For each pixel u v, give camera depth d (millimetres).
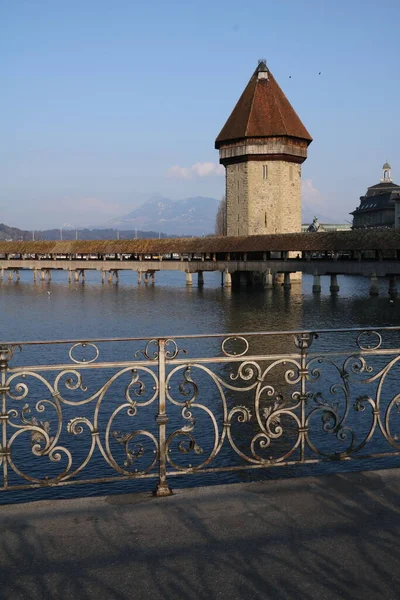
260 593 3428
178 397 17141
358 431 14055
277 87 70125
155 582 3545
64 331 33719
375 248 51344
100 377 19828
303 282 77750
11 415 4891
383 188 143500
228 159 69562
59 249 80250
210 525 4266
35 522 4336
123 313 42125
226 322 36219
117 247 75688
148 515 4438
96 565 3736
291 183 68875
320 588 3469
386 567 3684
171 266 69000
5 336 32094
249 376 5434
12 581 3572
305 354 5508
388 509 4492
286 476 11430
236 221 69625
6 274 108812
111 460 5051
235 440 13484
